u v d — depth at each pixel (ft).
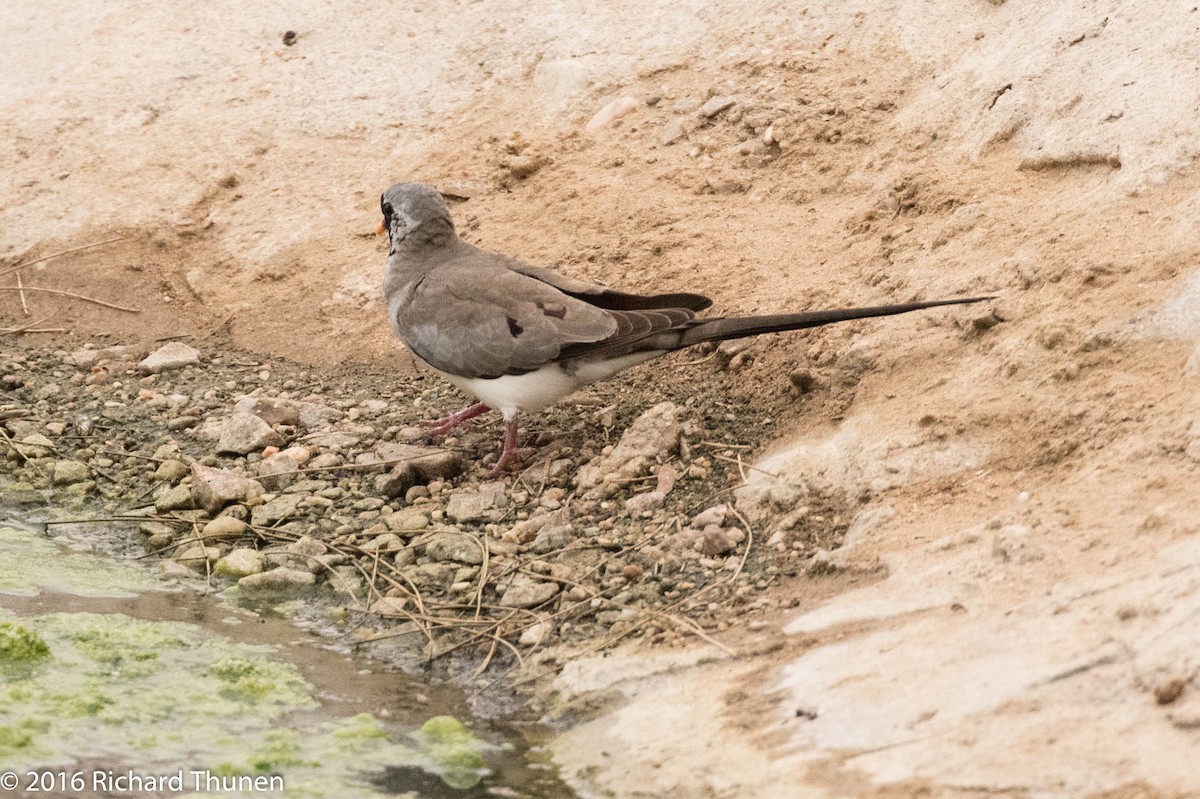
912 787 23.04
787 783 24.30
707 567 34.76
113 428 46.70
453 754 28.66
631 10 59.93
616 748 27.71
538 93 57.72
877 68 53.52
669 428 40.40
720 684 28.78
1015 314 37.86
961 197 44.04
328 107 59.47
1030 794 22.04
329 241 54.65
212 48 63.26
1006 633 26.37
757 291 45.21
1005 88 47.16
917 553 31.37
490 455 42.57
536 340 39.04
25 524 41.50
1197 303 34.63
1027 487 32.76
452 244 43.16
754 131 52.70
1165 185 39.86
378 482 41.52
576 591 34.50
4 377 49.75
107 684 31.96
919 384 37.93
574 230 50.83
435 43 61.16
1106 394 33.71
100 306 54.34
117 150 59.67
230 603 36.83
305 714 30.73
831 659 27.96
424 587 36.45
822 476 36.42
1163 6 45.57
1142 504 29.63
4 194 58.59
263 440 44.42
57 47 64.54
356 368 49.55
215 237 56.08
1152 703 22.89
